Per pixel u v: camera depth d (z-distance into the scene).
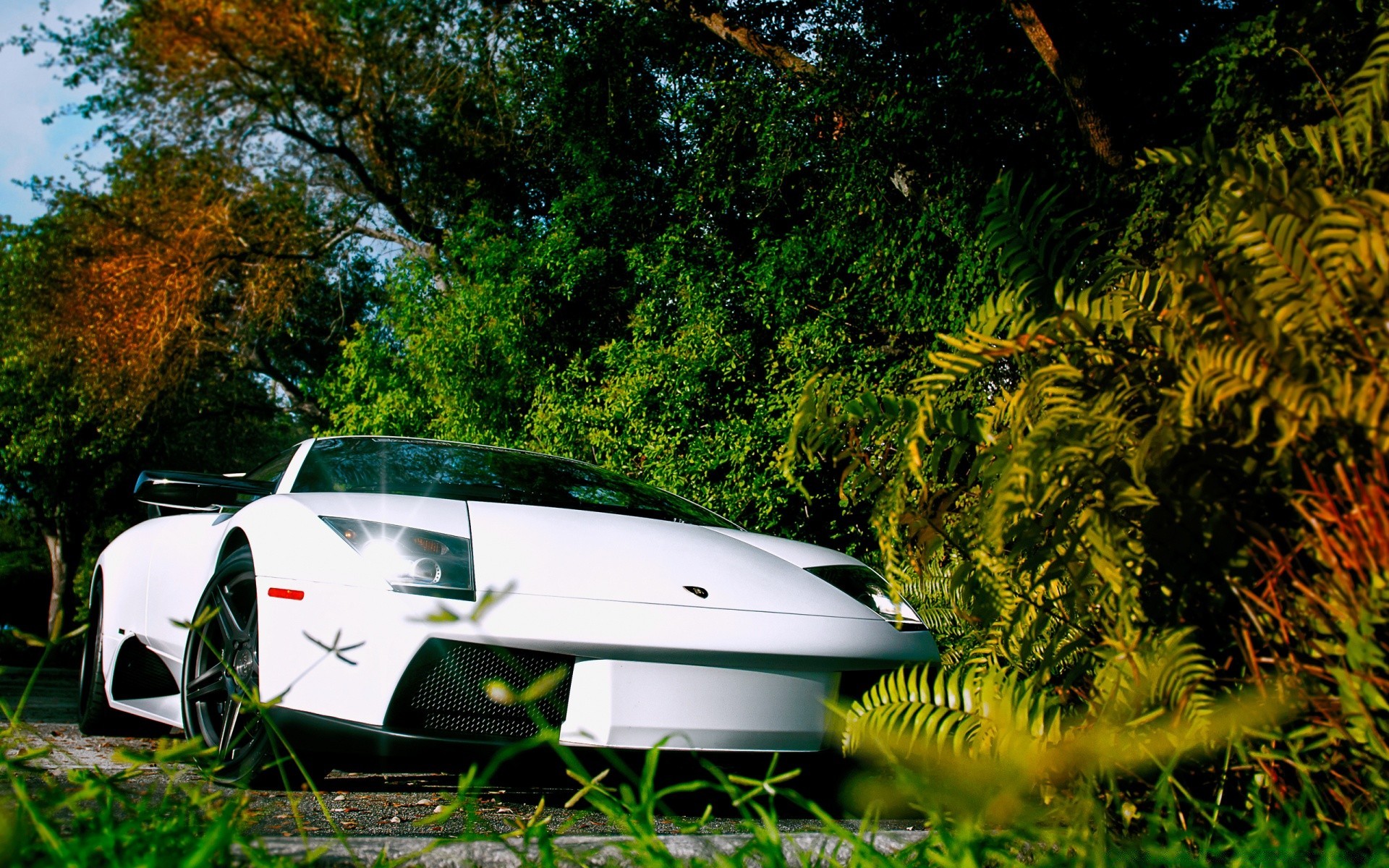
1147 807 1.63
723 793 2.46
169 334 16.58
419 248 16.72
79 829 1.15
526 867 1.16
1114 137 6.19
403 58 15.11
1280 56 4.30
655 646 2.23
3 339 18.42
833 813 2.30
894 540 1.74
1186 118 6.36
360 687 2.16
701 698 2.27
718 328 7.87
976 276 6.07
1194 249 1.52
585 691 2.20
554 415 8.53
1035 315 1.74
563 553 2.44
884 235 6.94
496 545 2.41
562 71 12.32
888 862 1.15
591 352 10.02
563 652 2.21
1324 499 1.36
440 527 2.44
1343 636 1.39
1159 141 6.34
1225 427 1.42
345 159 16.19
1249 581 1.51
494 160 15.20
